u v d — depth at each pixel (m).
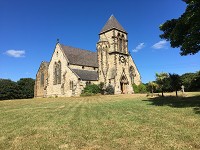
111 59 64.00
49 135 10.55
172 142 8.46
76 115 17.48
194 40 19.39
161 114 15.77
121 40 67.25
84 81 56.19
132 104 25.97
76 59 61.41
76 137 9.96
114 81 60.53
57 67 62.16
